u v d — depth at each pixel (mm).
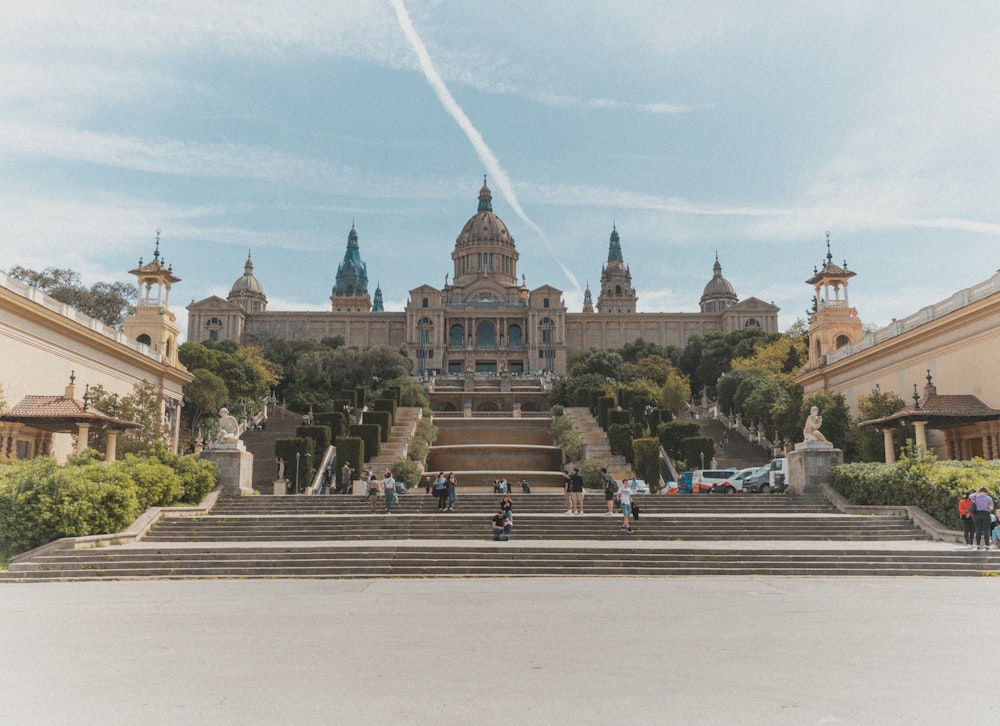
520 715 7977
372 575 21938
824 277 72375
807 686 9102
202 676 9711
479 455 65938
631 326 178125
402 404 84500
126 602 16688
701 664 10297
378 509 33750
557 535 27875
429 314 172750
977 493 24547
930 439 50844
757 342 131250
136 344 61188
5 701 8578
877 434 50031
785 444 61219
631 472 56094
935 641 11867
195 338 169125
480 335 180375
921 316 52594
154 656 10898
